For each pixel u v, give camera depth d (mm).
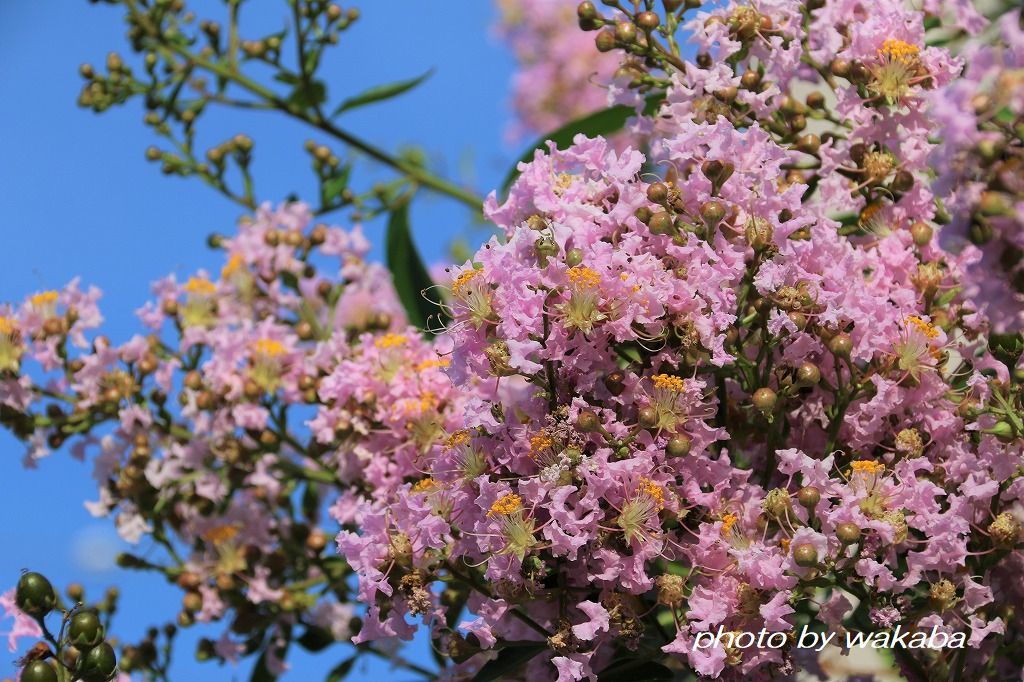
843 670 863
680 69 868
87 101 1010
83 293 952
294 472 936
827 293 799
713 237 805
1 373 938
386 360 889
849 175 848
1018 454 812
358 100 1032
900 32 840
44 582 801
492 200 826
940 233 763
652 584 795
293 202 1002
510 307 789
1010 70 749
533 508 790
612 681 819
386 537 822
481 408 798
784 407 816
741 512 802
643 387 801
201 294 967
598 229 806
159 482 936
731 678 799
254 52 1017
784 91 860
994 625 800
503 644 818
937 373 814
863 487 792
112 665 800
